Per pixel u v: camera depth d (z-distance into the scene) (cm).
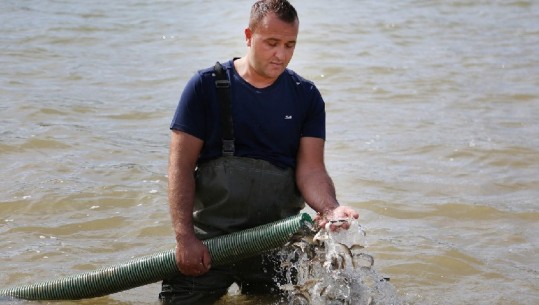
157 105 1164
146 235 739
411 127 1087
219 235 581
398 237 746
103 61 1414
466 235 758
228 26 1680
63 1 1898
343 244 553
